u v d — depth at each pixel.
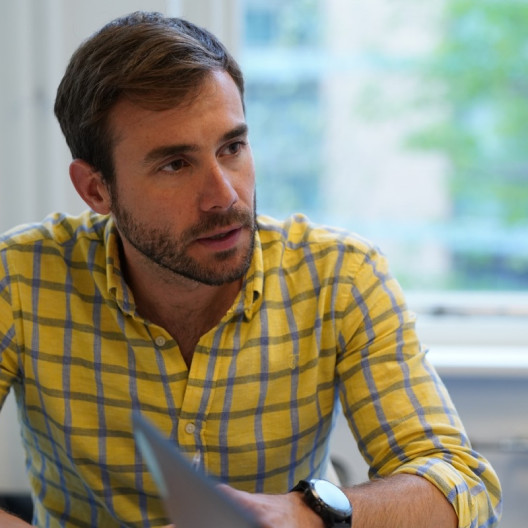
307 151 3.04
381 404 1.73
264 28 2.96
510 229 3.06
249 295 1.77
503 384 2.75
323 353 1.82
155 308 1.79
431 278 3.09
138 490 1.82
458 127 3.02
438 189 3.04
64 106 1.73
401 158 3.04
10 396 2.69
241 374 1.77
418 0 2.96
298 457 1.85
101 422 1.80
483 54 2.98
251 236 1.64
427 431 1.68
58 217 1.95
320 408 1.84
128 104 1.58
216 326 1.75
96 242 1.86
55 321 1.83
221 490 0.94
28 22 2.60
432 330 3.00
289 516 1.42
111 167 1.66
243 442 1.79
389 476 1.59
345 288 1.82
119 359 1.80
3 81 2.63
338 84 3.00
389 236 3.07
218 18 2.73
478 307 3.06
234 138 1.59
